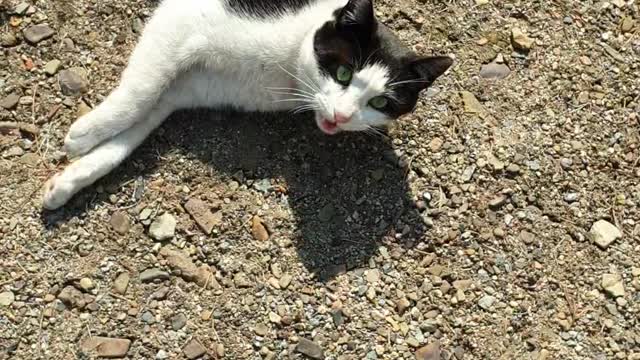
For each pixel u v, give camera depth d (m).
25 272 0.84
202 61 0.89
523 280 0.93
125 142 0.87
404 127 0.96
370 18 0.82
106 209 0.87
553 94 1.01
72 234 0.86
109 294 0.85
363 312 0.89
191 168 0.90
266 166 0.92
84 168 0.85
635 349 0.93
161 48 0.86
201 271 0.87
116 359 0.84
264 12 0.87
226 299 0.87
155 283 0.86
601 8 1.05
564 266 0.95
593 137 1.00
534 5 1.04
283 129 0.94
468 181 0.96
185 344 0.85
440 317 0.91
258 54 0.88
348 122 0.84
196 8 0.86
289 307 0.88
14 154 0.88
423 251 0.93
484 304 0.92
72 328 0.84
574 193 0.97
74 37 0.92
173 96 0.90
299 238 0.90
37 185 0.87
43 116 0.89
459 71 1.00
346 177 0.94
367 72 0.83
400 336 0.89
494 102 1.00
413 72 0.84
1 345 0.82
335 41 0.83
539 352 0.91
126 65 0.92
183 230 0.88
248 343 0.86
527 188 0.96
